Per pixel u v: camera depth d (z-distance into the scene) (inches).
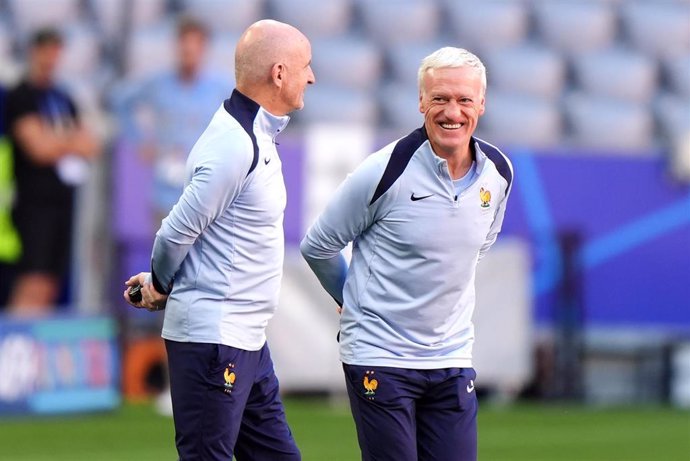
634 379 1820.9
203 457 714.2
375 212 689.0
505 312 1670.8
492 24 2534.5
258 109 701.9
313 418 1523.1
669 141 2447.1
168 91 1592.0
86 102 1804.9
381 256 694.5
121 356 1700.3
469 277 700.7
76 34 2278.5
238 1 2422.5
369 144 1722.4
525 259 1678.2
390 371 695.1
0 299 1663.4
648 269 1782.7
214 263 705.0
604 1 2576.3
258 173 698.2
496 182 691.4
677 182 1782.7
